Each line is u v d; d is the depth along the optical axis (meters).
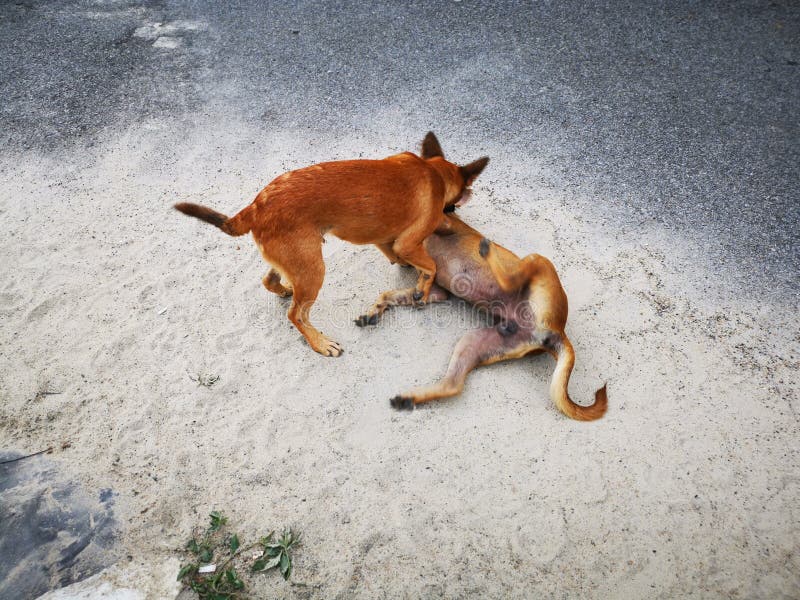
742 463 1.66
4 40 2.93
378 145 2.44
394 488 1.63
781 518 1.57
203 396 1.77
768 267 2.04
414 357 1.86
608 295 1.98
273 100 2.64
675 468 1.65
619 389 1.79
